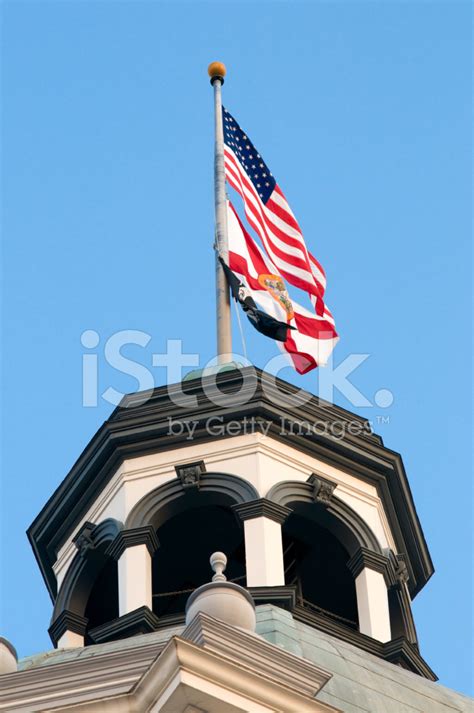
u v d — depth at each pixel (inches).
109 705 3472.0
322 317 4793.3
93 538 4534.9
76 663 3565.5
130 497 4512.8
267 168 4987.7
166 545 4623.5
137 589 4367.6
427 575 4790.8
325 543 4596.5
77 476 4630.9
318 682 3481.8
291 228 4891.7
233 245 4785.9
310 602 4621.1
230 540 4623.5
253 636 3472.0
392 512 4682.6
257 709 3417.8
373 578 4520.2
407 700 4003.4
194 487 4480.8
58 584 4643.2
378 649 4392.2
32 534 4709.6
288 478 4525.1
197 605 3587.6
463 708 4084.6
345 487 4608.8
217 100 5044.3
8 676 3563.0
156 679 3422.7
